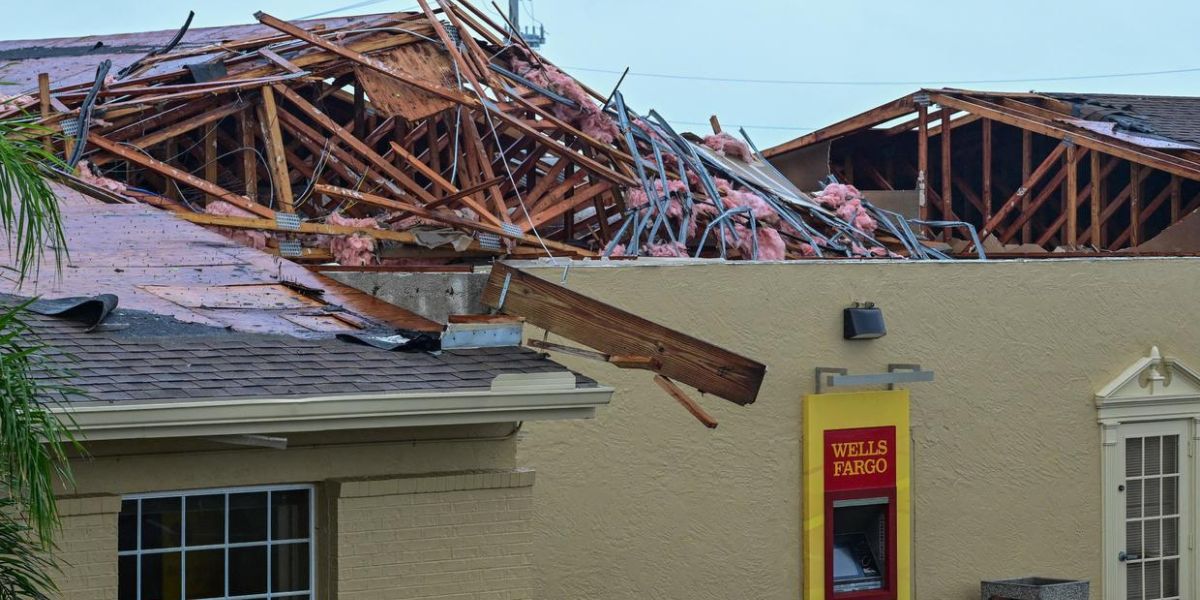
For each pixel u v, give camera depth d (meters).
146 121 30.12
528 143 34.75
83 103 29.56
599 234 34.00
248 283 21.27
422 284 23.95
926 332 28.62
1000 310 29.33
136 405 15.69
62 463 16.66
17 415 13.27
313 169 32.16
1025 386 29.59
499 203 30.19
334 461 18.48
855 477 27.64
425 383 17.64
